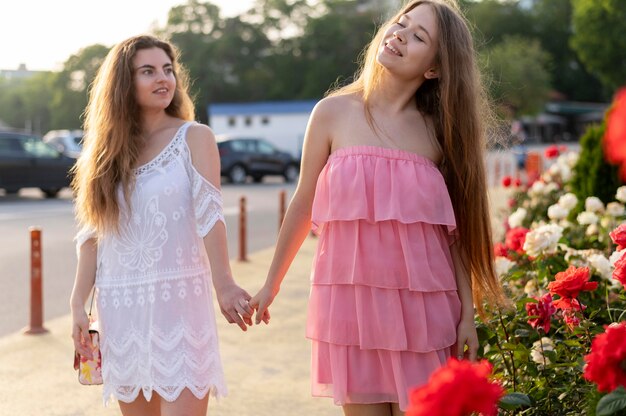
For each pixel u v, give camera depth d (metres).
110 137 3.22
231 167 29.88
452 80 3.02
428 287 2.90
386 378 2.92
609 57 52.41
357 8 80.62
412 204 2.90
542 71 57.03
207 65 76.94
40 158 20.89
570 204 6.89
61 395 5.18
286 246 3.13
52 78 89.06
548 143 69.25
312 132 3.09
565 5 83.88
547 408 3.41
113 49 3.31
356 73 3.55
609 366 2.26
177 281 3.14
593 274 4.62
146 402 3.25
